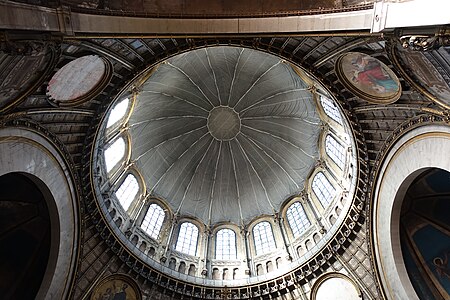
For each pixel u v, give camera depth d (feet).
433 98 52.01
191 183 109.91
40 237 68.28
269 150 110.42
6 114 50.29
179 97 106.93
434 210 68.95
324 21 49.75
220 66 102.99
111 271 80.43
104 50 54.85
